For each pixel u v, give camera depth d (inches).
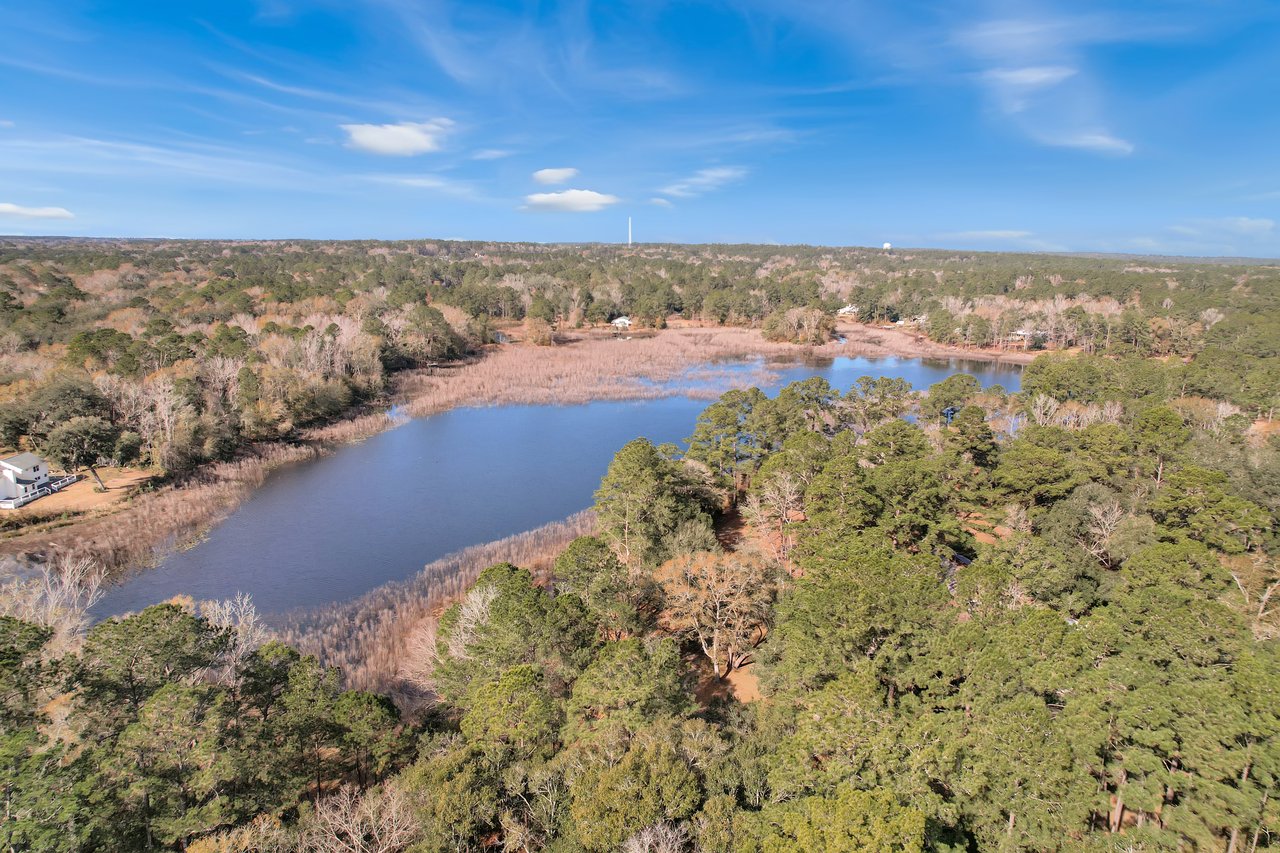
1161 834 930.1
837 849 788.6
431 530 2554.1
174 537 2410.2
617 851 853.2
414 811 935.0
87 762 887.7
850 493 1841.8
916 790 917.8
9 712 913.5
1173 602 1156.5
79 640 1364.4
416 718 1391.5
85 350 3639.3
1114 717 1012.5
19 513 2389.3
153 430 3016.7
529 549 2292.1
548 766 1011.3
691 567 1704.0
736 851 848.9
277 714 1129.4
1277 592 1536.7
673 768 933.2
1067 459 2377.0
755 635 1651.1
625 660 1127.6
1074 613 1507.1
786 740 1061.8
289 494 2896.2
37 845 762.2
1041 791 925.8
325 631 1825.8
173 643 1055.0
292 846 908.0
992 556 1625.2
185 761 951.0
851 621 1156.5
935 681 1101.7
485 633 1323.8
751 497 2277.3
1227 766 911.7
